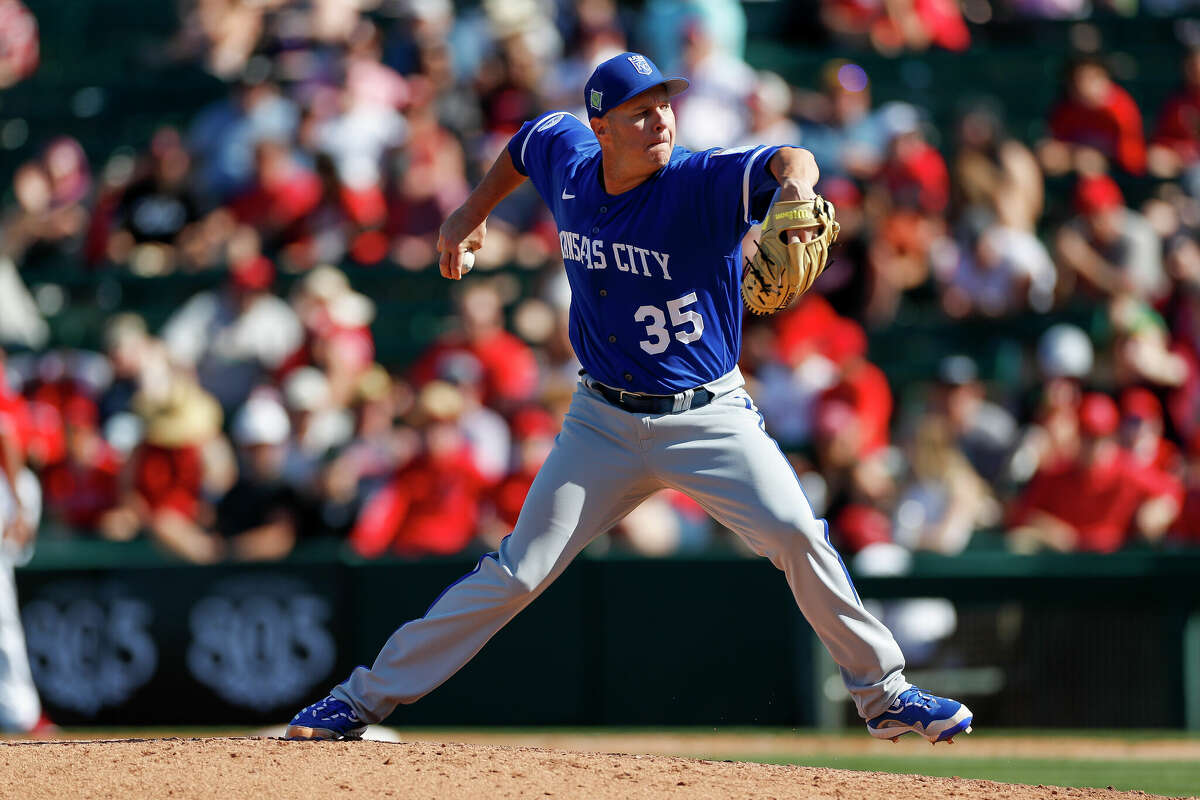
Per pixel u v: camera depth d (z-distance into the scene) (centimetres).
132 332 3481
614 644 2822
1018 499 3012
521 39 4112
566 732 2794
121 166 4447
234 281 3538
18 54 4934
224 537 3061
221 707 2906
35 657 2975
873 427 3102
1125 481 2948
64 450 3397
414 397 3266
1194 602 2766
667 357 1359
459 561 2836
